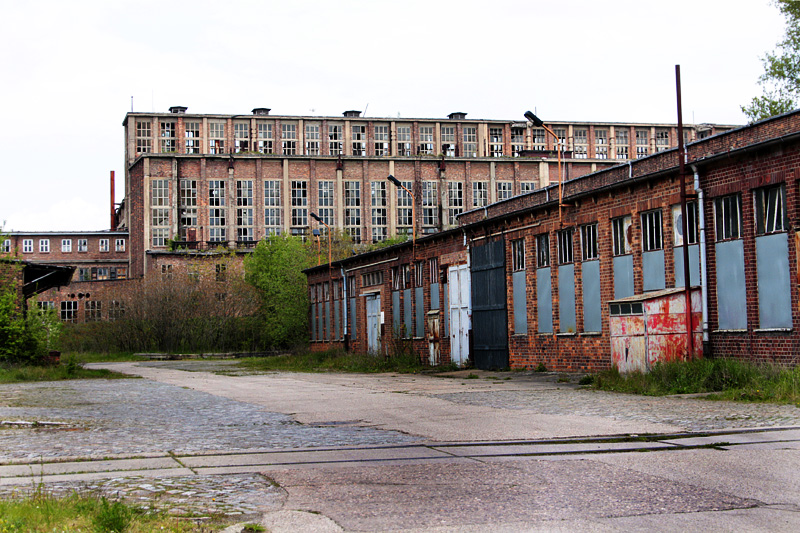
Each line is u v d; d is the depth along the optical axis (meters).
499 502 7.07
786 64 41.84
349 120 99.50
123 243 96.75
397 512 6.77
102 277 95.62
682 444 9.91
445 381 24.38
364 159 90.31
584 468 8.53
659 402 14.98
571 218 25.75
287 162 88.88
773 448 9.42
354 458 9.50
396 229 90.25
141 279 66.69
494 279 30.36
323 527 6.32
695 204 20.56
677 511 6.64
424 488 7.71
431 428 12.14
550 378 23.42
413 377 27.59
